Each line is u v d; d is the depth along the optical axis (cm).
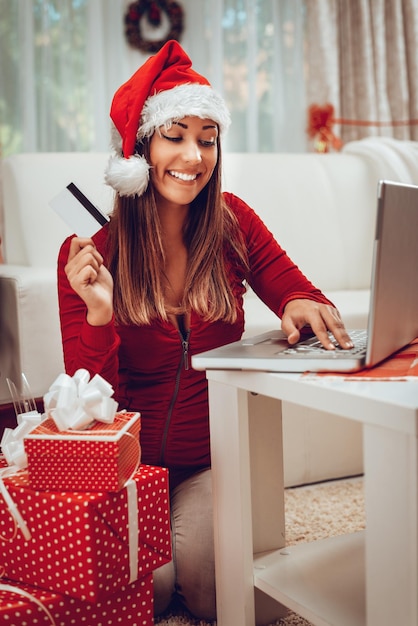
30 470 98
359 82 329
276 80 330
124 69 308
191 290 130
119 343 122
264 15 328
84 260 114
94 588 94
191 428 133
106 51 305
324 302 132
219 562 112
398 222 94
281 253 144
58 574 97
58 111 297
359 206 256
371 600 86
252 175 240
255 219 147
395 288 97
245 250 140
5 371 173
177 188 126
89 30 297
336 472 193
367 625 88
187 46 318
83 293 115
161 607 126
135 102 127
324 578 109
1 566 103
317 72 325
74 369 121
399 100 333
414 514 80
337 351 102
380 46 327
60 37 294
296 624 121
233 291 137
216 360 101
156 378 131
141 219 130
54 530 96
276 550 120
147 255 129
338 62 327
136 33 307
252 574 109
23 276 168
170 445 133
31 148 289
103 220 117
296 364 96
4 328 172
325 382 90
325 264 246
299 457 187
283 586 106
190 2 316
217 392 107
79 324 127
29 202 209
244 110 327
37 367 167
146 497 102
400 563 82
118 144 138
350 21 326
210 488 130
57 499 95
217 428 108
